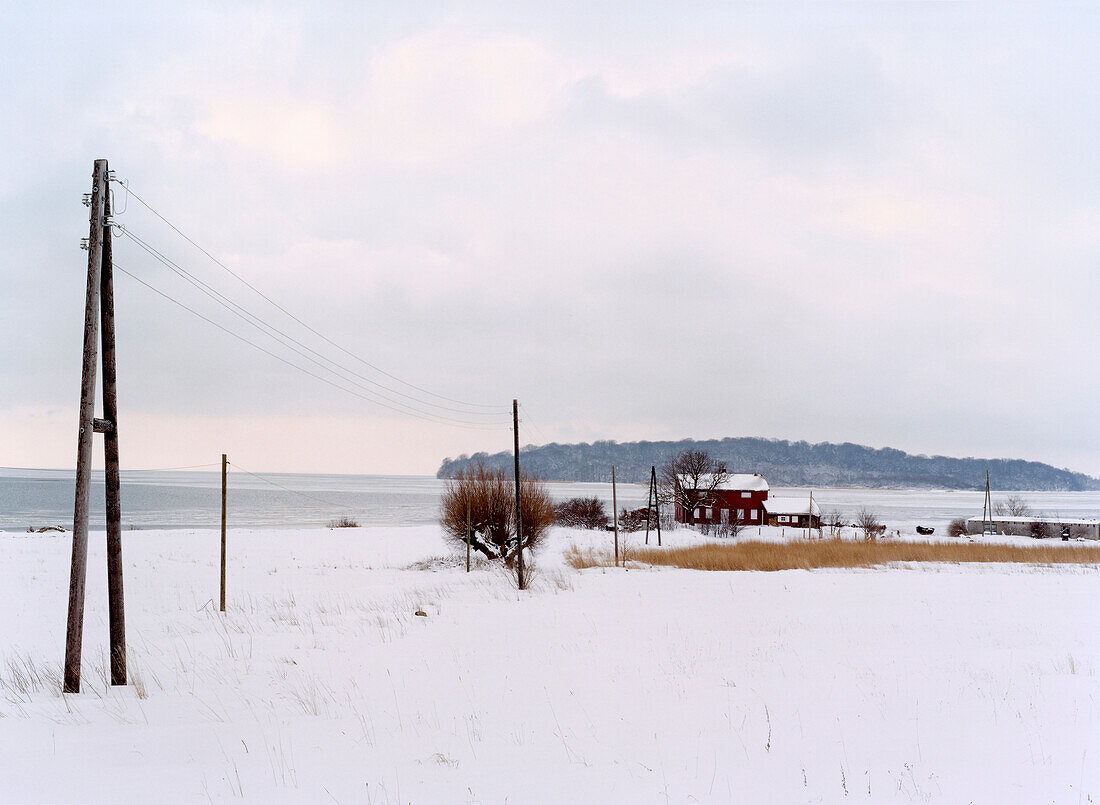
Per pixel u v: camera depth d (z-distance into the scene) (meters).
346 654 14.82
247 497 174.00
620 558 44.81
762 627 18.00
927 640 15.47
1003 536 78.88
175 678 12.83
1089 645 14.47
